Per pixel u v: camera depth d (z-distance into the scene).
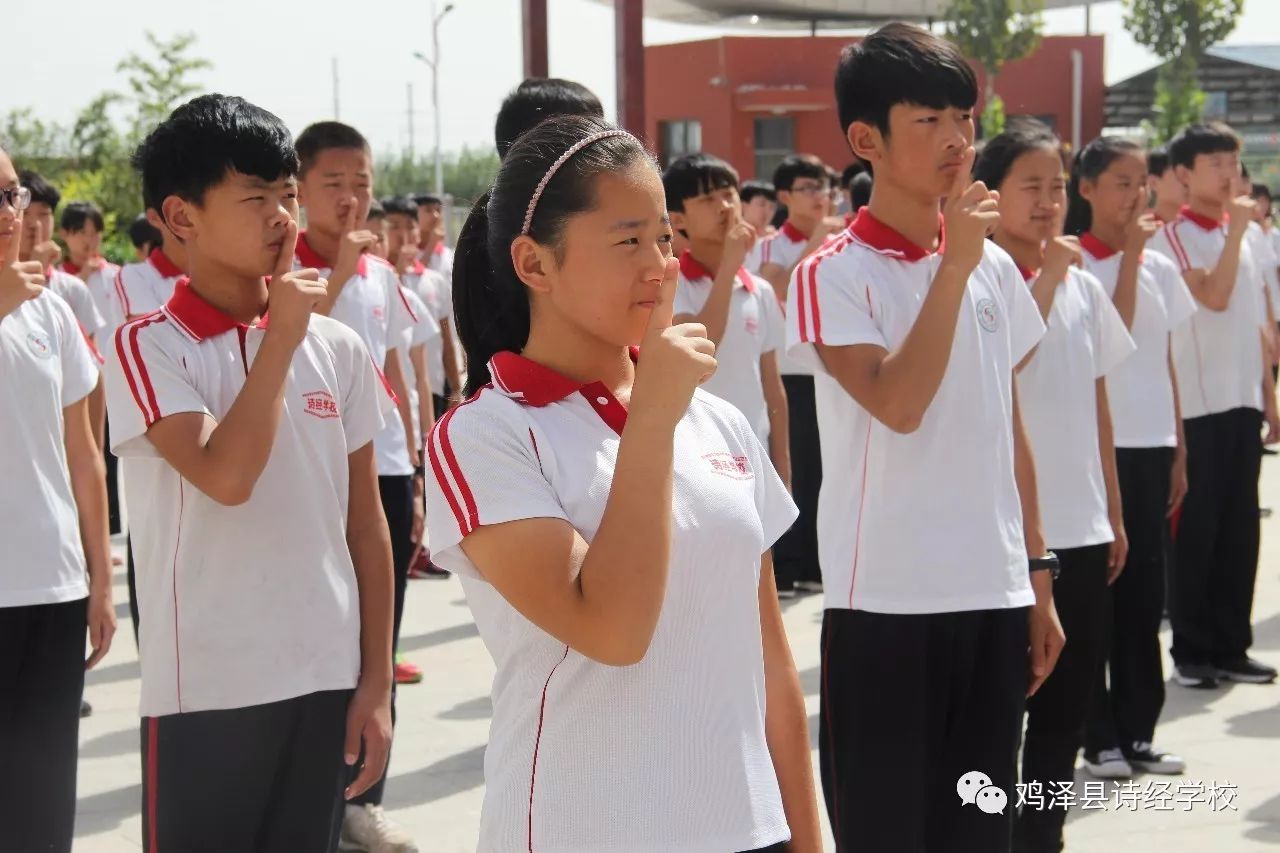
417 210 8.77
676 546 1.83
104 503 3.48
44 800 3.26
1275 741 4.73
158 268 5.51
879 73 2.93
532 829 1.82
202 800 2.75
